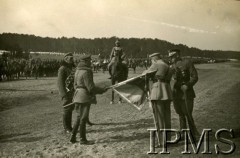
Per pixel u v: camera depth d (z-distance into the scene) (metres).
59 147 6.65
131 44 33.25
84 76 6.61
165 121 6.50
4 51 25.34
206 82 21.19
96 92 6.74
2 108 11.49
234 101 12.40
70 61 7.71
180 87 6.91
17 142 7.09
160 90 6.36
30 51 27.89
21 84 21.47
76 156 6.10
